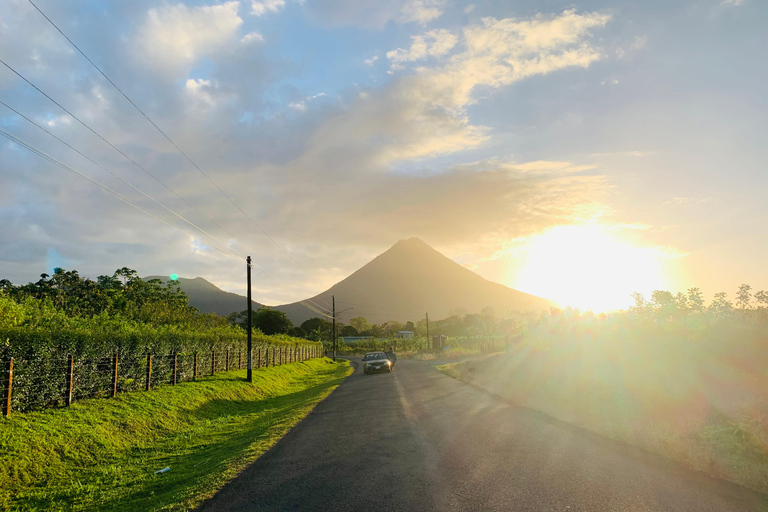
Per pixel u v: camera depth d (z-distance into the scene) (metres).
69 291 30.73
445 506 5.87
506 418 12.58
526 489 6.41
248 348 26.83
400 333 167.25
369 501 6.21
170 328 22.19
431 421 12.55
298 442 10.72
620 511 5.49
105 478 9.49
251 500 6.57
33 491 8.56
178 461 10.73
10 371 10.85
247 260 28.02
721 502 5.76
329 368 56.16
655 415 10.48
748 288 11.28
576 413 12.72
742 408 8.53
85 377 13.87
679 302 12.90
